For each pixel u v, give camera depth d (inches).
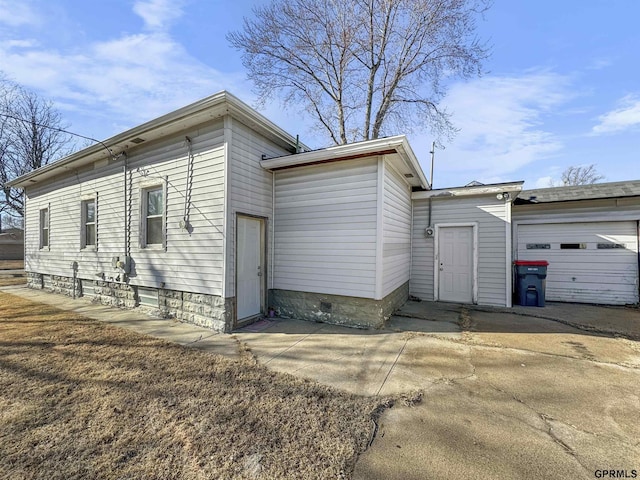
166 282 227.3
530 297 286.4
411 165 232.8
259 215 225.6
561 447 81.8
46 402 102.8
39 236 377.7
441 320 228.2
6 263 788.6
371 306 203.3
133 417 94.7
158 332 191.8
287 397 109.0
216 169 199.6
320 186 221.1
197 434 86.4
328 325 212.7
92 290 295.7
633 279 292.7
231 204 197.6
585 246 311.1
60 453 77.5
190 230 213.2
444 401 107.3
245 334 190.1
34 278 386.9
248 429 89.2
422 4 392.2
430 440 84.7
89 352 152.1
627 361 146.6
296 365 139.7
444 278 310.3
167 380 121.6
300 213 229.6
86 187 301.7
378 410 100.7
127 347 161.0
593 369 136.9
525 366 140.3
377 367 138.3
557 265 321.4
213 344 169.0
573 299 313.6
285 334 190.2
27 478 68.7
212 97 181.6
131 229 253.8
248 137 215.0
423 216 321.1
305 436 86.0
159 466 73.5
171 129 217.6
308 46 448.5
